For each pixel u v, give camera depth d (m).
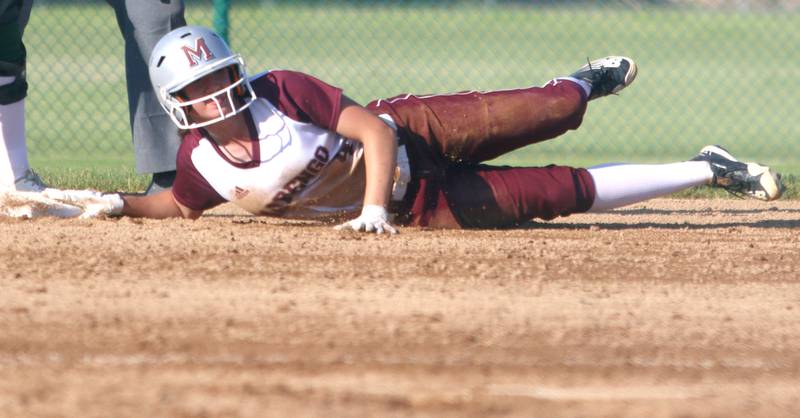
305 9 88.25
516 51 82.12
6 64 18.20
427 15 101.19
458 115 16.70
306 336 10.95
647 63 75.88
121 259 14.39
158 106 20.36
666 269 14.61
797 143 43.53
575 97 17.33
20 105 18.72
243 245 15.37
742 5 86.75
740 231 17.98
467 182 17.00
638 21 89.94
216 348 10.54
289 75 15.75
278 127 15.57
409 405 9.05
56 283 13.02
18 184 18.94
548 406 9.09
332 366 10.05
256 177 15.84
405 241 15.79
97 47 64.31
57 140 38.16
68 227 16.50
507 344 10.82
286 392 9.30
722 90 62.84
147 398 9.09
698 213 20.94
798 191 23.72
